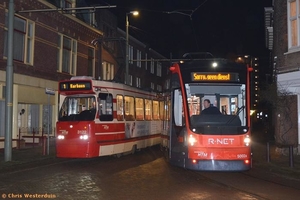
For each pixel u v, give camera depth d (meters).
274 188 12.15
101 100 17.72
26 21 23.88
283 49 20.77
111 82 18.69
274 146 27.00
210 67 13.70
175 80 14.25
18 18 23.22
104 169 15.79
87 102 17.56
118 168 16.12
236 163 12.97
